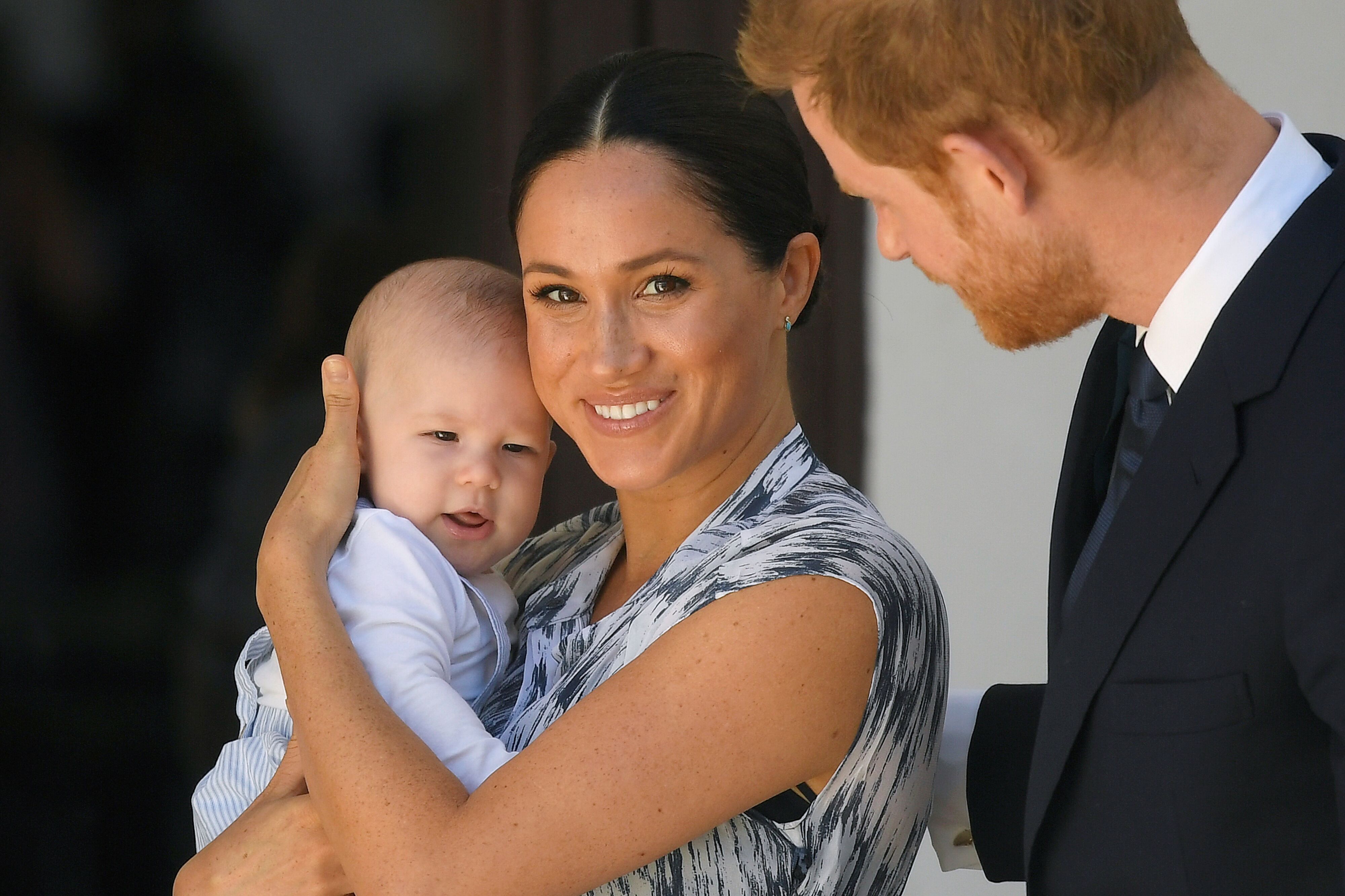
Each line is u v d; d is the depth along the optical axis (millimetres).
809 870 4828
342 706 4887
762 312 5316
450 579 5758
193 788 10125
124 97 9703
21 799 10016
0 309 9734
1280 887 3982
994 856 5867
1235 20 10562
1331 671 3643
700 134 5078
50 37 9570
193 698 10055
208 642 10031
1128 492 4215
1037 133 4094
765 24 4480
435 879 4484
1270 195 4129
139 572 10016
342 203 9859
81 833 10086
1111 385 5078
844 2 4230
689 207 5055
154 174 9781
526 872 4480
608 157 5078
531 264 5273
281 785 5422
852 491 5496
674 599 5020
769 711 4559
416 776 4695
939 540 11211
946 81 4086
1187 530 4035
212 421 10008
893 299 10844
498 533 6113
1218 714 3963
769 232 5242
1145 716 4102
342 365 5812
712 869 4801
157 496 9992
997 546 11281
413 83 9727
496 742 5109
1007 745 5863
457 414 5969
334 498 5641
